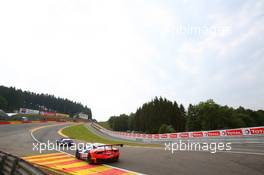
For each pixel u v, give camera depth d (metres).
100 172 11.14
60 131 55.19
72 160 15.22
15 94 163.62
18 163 9.17
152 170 10.86
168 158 13.88
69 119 133.50
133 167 11.82
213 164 11.22
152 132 87.50
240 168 10.01
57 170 12.07
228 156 13.10
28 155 18.70
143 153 16.88
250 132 21.59
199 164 11.47
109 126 141.50
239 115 84.00
